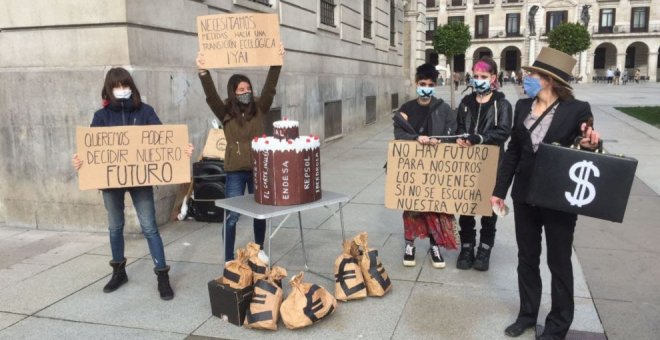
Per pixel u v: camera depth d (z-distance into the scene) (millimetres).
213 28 4457
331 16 13242
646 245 5289
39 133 5961
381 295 4164
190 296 4289
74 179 5965
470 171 4512
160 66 6254
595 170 2980
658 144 11031
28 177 6082
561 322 3350
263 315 3666
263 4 9328
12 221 6242
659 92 32625
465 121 4602
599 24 61406
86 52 5742
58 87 5820
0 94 5992
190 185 6355
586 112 3199
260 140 4117
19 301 4215
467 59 66500
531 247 3486
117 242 4375
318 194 4305
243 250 3879
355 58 15016
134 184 4168
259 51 4496
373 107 17094
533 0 63000
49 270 4867
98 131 4109
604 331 3596
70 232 6031
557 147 3059
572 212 3045
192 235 5859
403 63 24719
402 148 4613
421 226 4777
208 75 4492
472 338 3551
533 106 3344
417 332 3643
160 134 4207
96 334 3684
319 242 5578
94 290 4418
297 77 10641
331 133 12953
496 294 4227
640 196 7117
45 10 5766
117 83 4145
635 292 4203
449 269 4777
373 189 7953
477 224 6230
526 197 3229
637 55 62844
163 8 6285
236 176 4664
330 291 4348
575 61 3234
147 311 4031
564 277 3283
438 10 66688
